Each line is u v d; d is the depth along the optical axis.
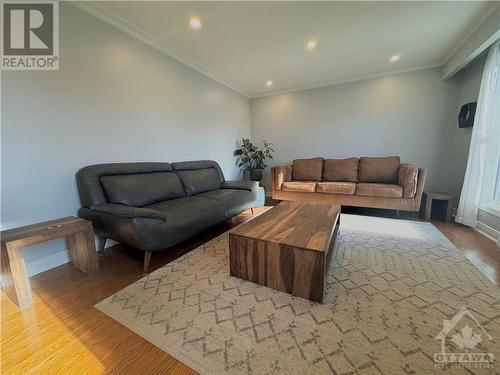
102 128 2.10
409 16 2.09
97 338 1.03
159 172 2.51
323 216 1.81
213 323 1.10
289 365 0.87
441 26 2.25
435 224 2.64
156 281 1.49
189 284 1.45
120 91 2.24
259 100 4.62
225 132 3.99
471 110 2.71
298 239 1.35
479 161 2.39
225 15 2.04
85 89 1.94
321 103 4.04
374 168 3.35
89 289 1.42
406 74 3.39
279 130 4.48
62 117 1.80
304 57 2.93
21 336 1.05
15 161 1.55
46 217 1.72
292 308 1.20
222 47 2.65
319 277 1.22
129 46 2.30
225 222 2.89
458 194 3.04
